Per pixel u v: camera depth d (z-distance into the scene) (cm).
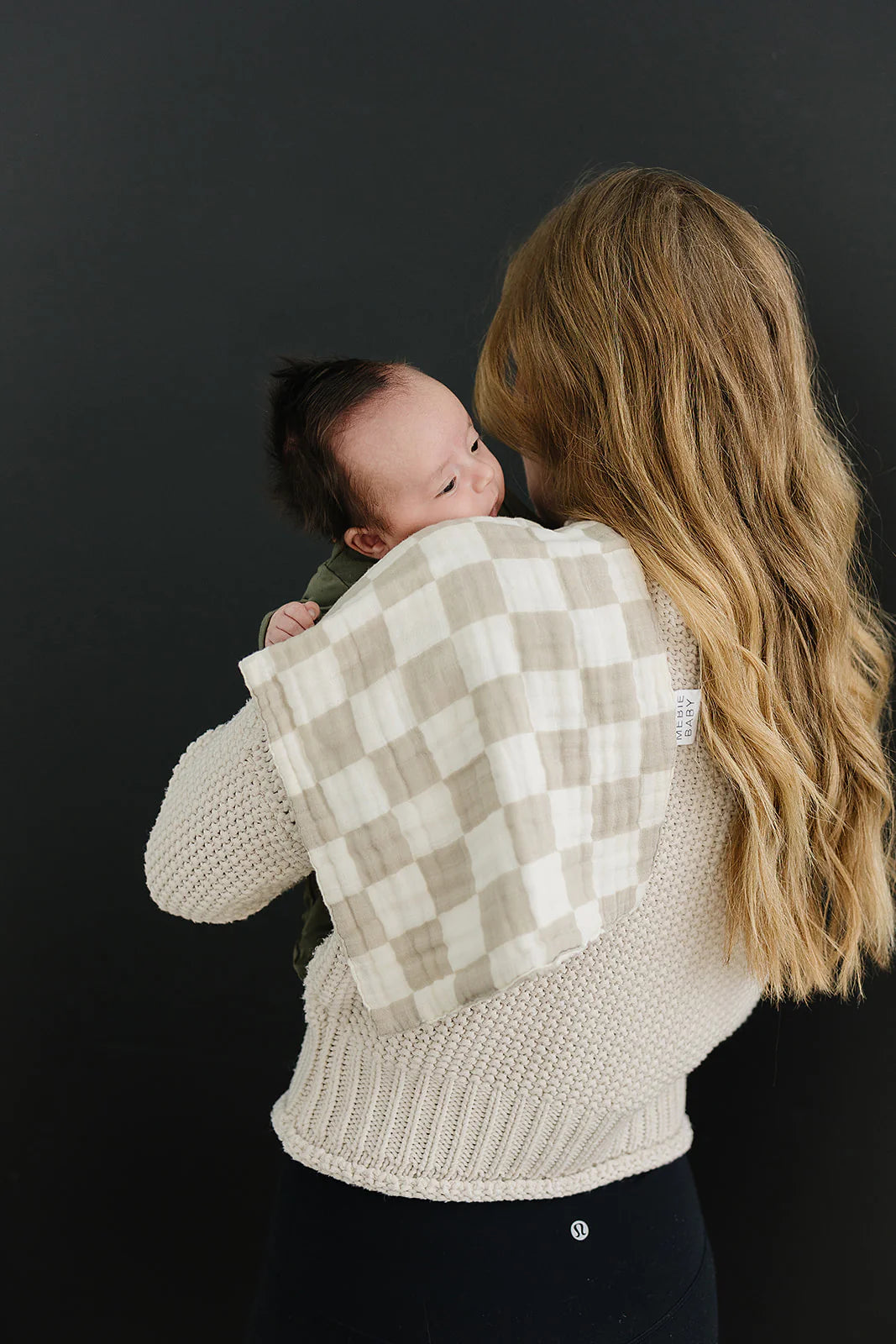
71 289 139
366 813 72
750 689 76
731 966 87
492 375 89
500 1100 80
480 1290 84
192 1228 166
